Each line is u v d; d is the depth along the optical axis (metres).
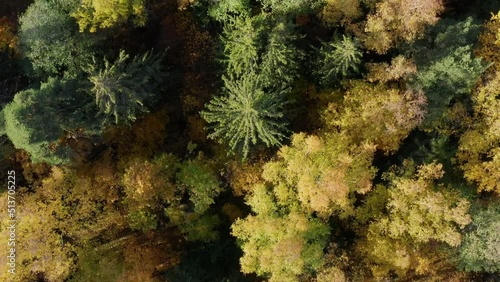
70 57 28.00
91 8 27.33
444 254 26.45
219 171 29.08
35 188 28.05
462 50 25.28
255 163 28.50
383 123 27.55
